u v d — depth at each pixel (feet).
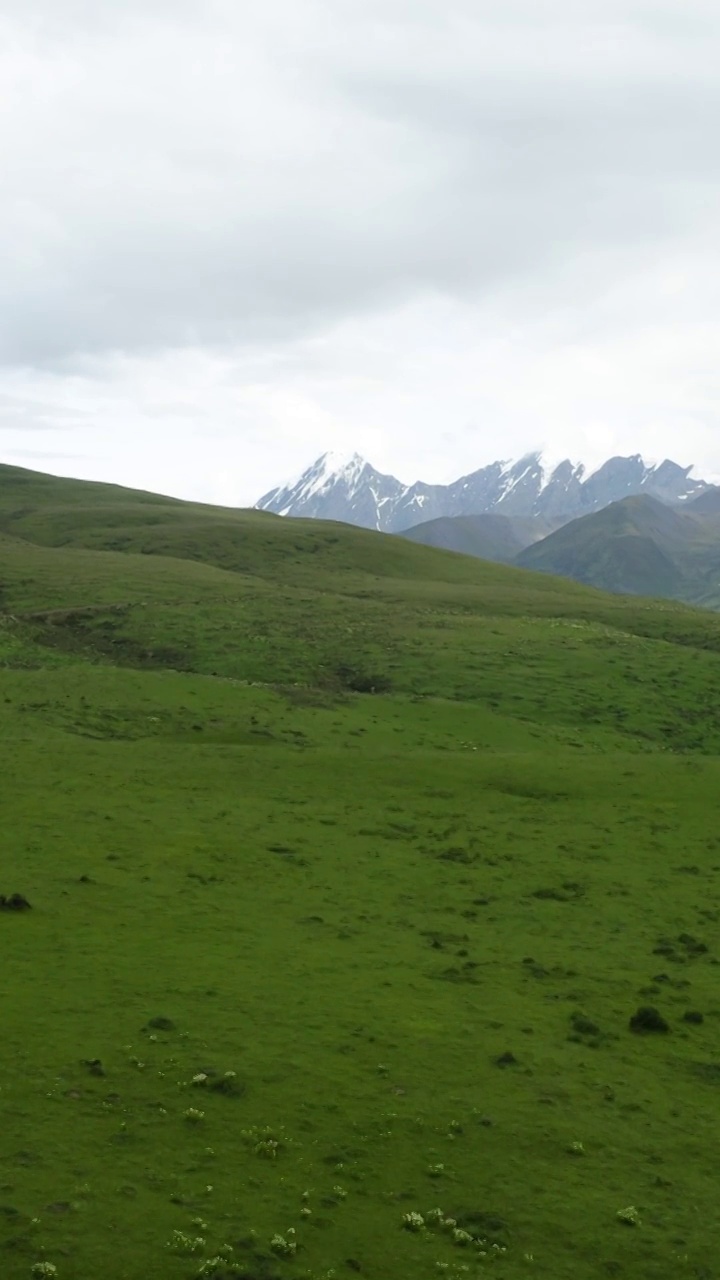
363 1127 72.54
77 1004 86.07
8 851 126.00
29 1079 73.20
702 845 153.07
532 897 129.59
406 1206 64.75
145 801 154.61
